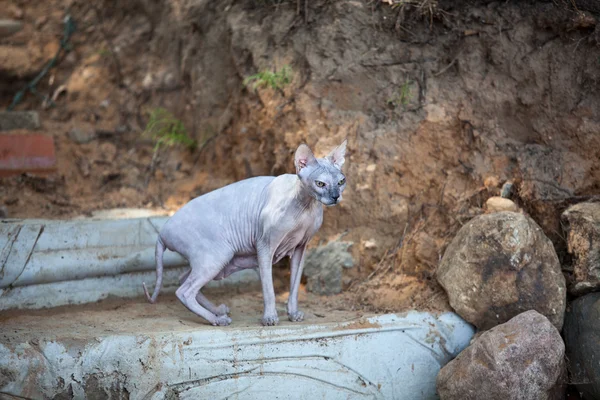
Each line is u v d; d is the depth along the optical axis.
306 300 5.76
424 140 6.01
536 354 4.46
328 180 4.43
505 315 4.95
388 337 5.00
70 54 8.66
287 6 6.83
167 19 8.27
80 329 4.63
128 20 8.77
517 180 5.60
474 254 5.04
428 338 5.09
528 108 5.75
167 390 4.50
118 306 5.40
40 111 8.20
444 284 5.25
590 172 5.41
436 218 5.86
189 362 4.53
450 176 5.90
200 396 4.55
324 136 6.25
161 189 7.24
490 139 5.80
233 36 7.11
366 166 6.10
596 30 5.49
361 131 6.18
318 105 6.33
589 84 5.52
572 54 5.61
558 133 5.60
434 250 5.71
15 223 5.55
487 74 5.93
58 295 5.37
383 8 6.25
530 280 4.89
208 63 7.58
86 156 7.49
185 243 4.90
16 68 8.41
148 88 8.16
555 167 5.48
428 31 6.18
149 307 5.37
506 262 4.91
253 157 6.84
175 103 8.02
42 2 9.03
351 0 6.38
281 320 5.10
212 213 4.95
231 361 4.61
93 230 5.71
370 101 6.27
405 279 5.73
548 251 5.00
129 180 7.34
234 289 6.01
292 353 4.74
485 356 4.54
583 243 4.97
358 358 4.91
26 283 5.27
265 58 6.77
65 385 4.31
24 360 4.23
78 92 8.33
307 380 4.77
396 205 5.99
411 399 5.06
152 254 5.70
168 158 7.54
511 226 4.94
